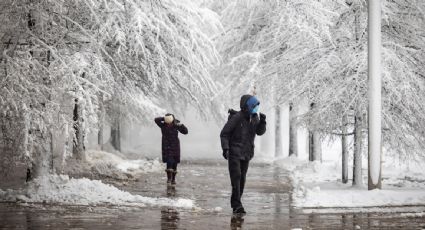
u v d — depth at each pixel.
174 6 32.31
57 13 26.80
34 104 24.77
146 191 27.73
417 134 29.12
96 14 27.61
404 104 28.42
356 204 22.00
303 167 44.12
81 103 24.64
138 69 32.56
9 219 18.28
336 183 31.05
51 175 25.06
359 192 23.75
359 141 28.78
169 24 31.77
